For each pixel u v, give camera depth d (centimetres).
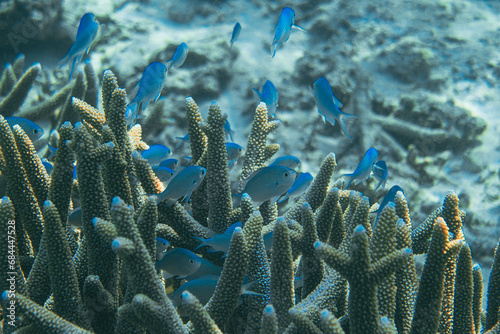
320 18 781
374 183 593
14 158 212
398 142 657
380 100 664
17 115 525
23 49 777
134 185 259
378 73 695
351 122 655
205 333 148
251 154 295
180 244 251
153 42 771
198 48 718
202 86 697
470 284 191
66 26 777
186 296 146
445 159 652
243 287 187
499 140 665
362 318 148
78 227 248
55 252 175
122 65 739
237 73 728
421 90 682
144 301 145
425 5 788
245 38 791
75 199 284
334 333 133
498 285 205
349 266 143
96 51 771
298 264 258
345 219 247
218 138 234
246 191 245
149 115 598
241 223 234
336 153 644
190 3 837
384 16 766
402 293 187
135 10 832
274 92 415
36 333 159
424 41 739
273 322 139
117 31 787
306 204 202
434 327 167
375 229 168
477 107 691
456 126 652
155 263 208
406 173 634
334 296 193
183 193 232
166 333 154
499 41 749
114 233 152
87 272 219
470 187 643
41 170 233
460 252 189
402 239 188
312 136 652
